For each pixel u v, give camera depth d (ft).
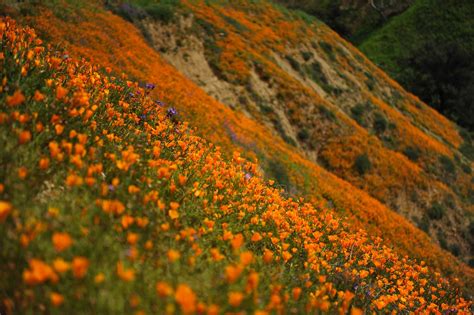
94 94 18.57
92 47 52.80
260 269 12.75
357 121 132.26
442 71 225.56
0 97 12.78
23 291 7.36
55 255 8.27
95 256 8.78
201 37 108.27
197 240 12.15
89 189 11.28
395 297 17.19
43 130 12.30
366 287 18.28
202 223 13.91
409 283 22.53
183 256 10.94
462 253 102.27
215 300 9.35
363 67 178.81
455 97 218.59
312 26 178.81
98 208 10.48
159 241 11.02
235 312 9.23
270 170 54.85
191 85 74.08
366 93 152.15
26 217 8.73
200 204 15.28
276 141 81.76
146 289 8.80
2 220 7.22
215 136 50.57
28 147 10.93
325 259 19.38
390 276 24.88
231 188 20.21
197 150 23.72
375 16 301.02
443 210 105.70
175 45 100.27
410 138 137.59
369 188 96.89
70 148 11.50
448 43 241.14
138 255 9.70
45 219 9.07
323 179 69.10
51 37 45.29
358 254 25.09
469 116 212.84
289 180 56.44
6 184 9.29
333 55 164.55
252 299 9.77
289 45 147.13
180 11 112.27
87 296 7.71
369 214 63.98
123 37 67.21
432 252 64.69
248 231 16.30
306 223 21.62
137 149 16.53
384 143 130.62
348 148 103.40
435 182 113.29
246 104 96.84
